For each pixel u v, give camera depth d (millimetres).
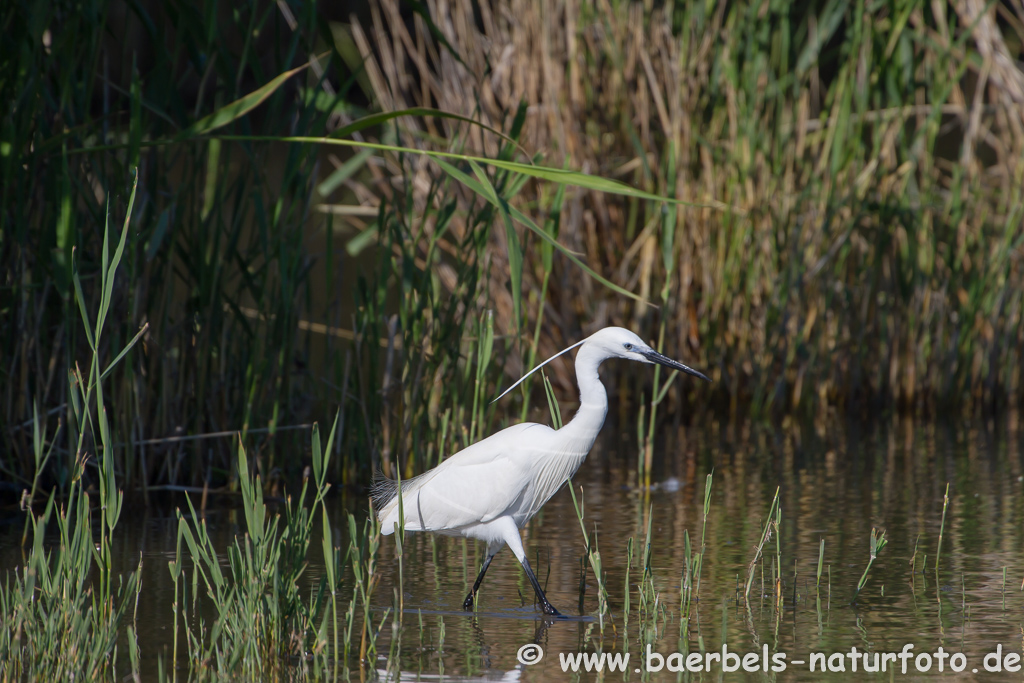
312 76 17281
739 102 15398
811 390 16047
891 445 13984
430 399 11977
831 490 11633
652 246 15641
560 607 8094
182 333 11516
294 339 12609
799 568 8898
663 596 8258
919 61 16250
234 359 11875
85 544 7035
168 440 11055
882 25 15742
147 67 28484
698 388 16453
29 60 9875
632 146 16344
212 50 10938
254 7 10945
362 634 6945
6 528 10258
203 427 11930
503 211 8539
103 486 7215
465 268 11438
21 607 6762
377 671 6762
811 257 15875
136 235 10352
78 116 11078
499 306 16375
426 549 9867
